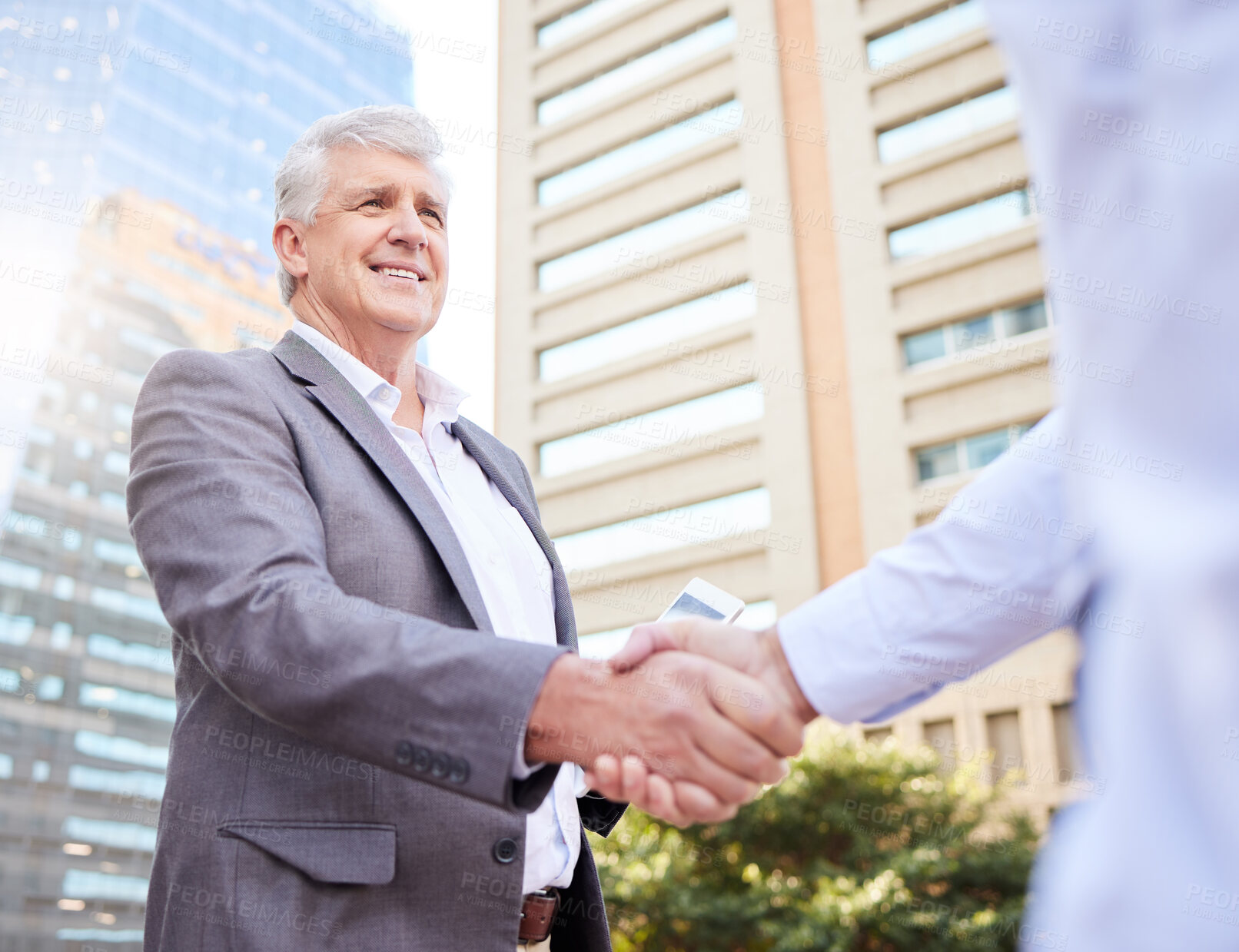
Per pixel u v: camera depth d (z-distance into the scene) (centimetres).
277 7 3047
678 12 2952
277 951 95
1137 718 31
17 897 2053
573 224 2997
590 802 133
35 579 2358
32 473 2409
